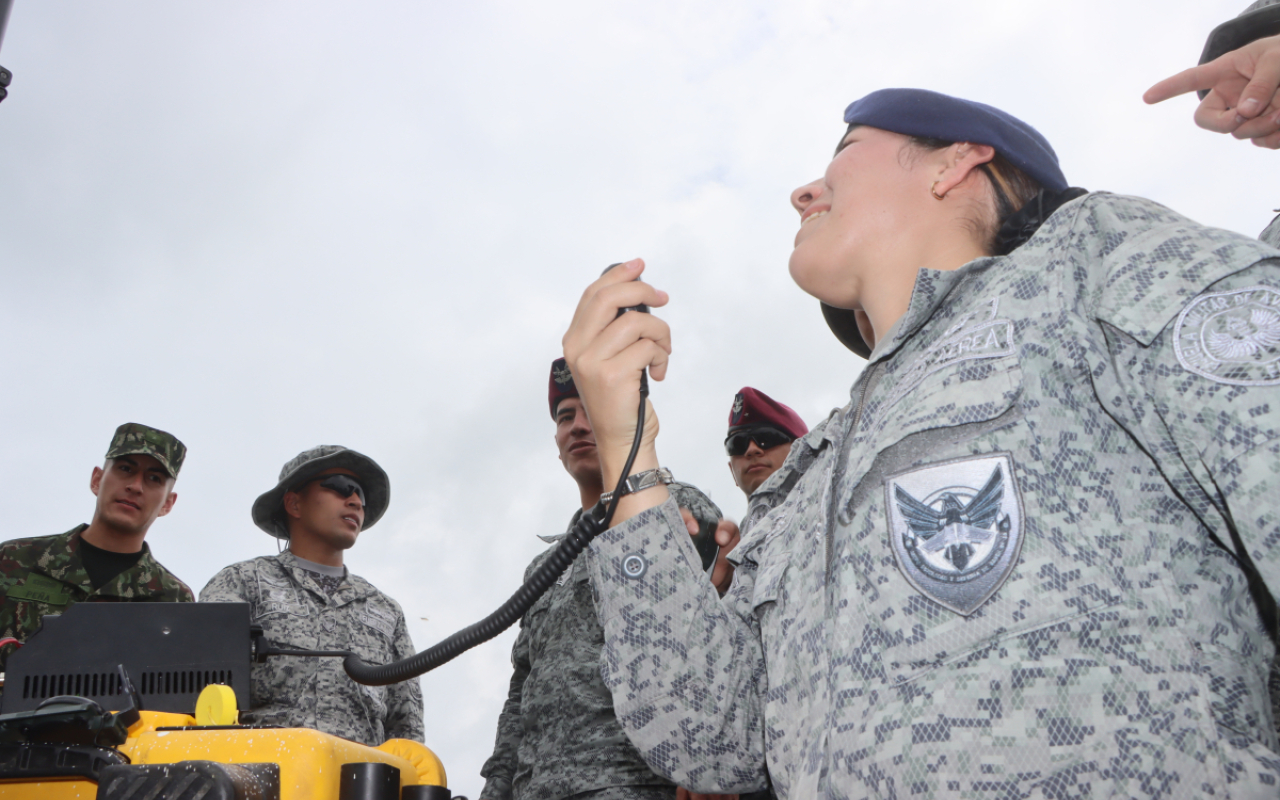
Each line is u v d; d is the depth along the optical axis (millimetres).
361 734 3834
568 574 3373
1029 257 1111
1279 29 1573
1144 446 946
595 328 1475
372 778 1322
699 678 1356
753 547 1521
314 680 3832
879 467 1068
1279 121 1500
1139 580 897
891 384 1209
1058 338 1011
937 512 984
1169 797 814
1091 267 1058
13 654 1663
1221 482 860
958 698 895
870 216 1371
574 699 2982
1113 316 975
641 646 1368
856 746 960
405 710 4238
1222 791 816
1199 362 907
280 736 1317
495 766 3518
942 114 1360
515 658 3668
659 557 1394
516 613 1650
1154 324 946
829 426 1460
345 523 4430
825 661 1126
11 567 4266
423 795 1438
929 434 1031
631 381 1446
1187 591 912
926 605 957
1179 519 939
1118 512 935
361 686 3939
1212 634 896
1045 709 862
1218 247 970
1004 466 969
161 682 1745
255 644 1896
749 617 1472
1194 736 833
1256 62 1474
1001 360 1026
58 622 1713
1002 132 1352
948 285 1181
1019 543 928
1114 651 869
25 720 1276
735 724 1359
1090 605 886
